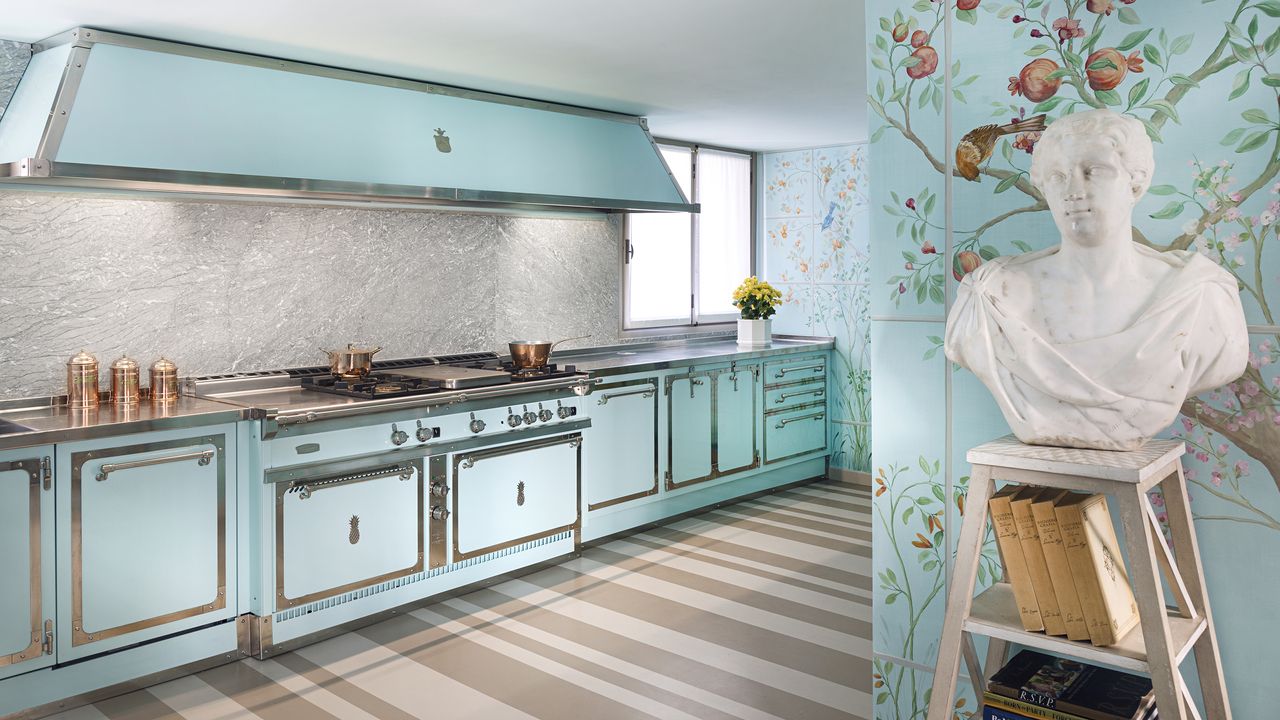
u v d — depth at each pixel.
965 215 2.20
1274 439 1.80
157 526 3.13
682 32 3.39
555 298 5.29
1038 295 1.73
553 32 3.38
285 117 3.62
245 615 3.38
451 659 3.35
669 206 4.93
